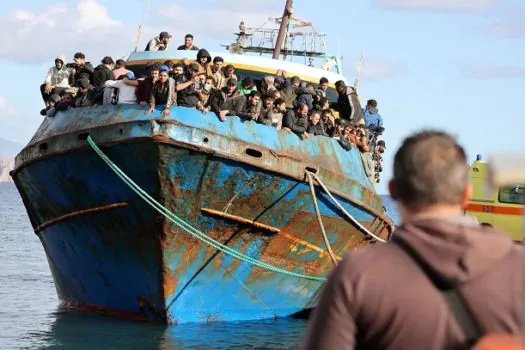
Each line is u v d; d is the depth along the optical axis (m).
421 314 3.03
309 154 14.45
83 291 15.92
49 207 15.29
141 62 16.97
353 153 16.14
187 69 13.52
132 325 14.48
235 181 13.48
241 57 16.94
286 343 13.15
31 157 14.69
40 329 14.20
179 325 14.46
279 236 14.53
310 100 15.66
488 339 2.84
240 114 13.52
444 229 3.09
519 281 3.04
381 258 3.12
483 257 3.04
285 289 15.46
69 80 16.70
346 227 15.56
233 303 14.93
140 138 12.84
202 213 13.61
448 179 3.18
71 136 13.67
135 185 13.30
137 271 14.30
